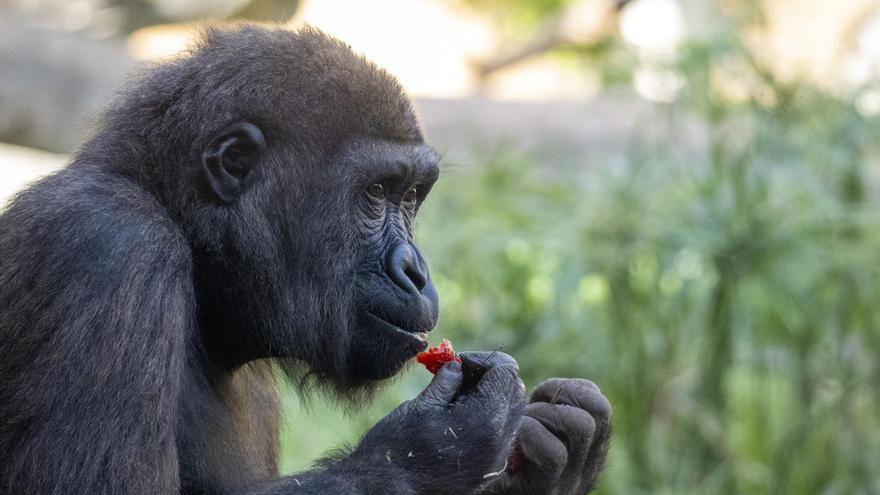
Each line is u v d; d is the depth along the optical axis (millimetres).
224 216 7324
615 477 13672
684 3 24859
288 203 7414
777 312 13930
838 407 13914
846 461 13891
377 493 6457
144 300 6414
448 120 20531
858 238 13875
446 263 14617
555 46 27875
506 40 35250
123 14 24078
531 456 7664
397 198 7742
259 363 8219
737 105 14352
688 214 13906
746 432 14445
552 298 13984
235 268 7375
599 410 7945
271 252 7398
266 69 7477
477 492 7211
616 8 25828
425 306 7570
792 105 14297
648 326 13938
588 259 13828
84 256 6422
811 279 13750
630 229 13844
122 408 6215
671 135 14984
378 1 37406
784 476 14008
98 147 7410
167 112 7434
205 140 7312
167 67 7758
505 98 21234
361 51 8180
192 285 6859
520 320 14453
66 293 6355
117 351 6266
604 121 20078
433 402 6879
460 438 6754
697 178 14328
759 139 14000
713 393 14047
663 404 14133
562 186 15195
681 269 14164
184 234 7293
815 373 14023
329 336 7543
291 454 13875
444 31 36875
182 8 24453
